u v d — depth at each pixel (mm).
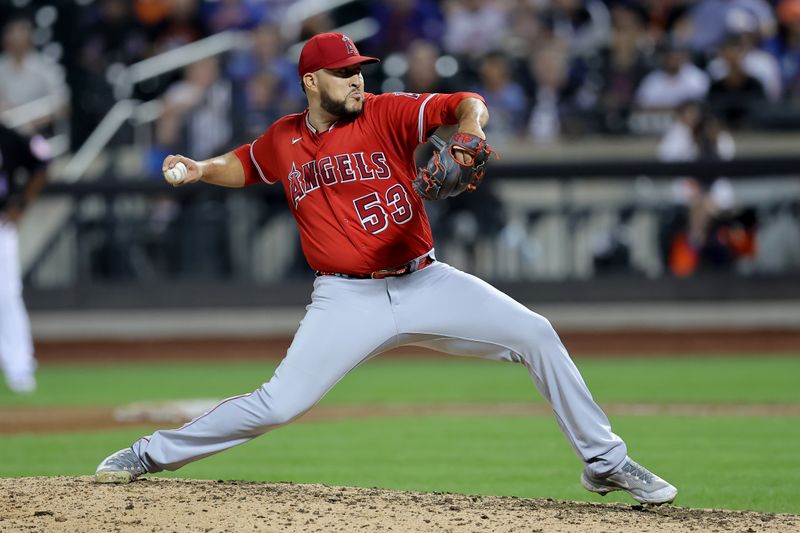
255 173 19000
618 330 52750
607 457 17516
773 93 55625
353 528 15828
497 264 51406
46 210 54250
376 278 17672
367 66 56781
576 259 52000
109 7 60375
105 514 16453
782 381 42812
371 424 33344
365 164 17391
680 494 21562
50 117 55031
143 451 18500
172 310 53656
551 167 51625
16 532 15516
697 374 45562
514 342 17484
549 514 17094
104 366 52281
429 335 17750
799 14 58281
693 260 52000
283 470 24828
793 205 51125
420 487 22391
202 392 40812
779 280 51500
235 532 15547
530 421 33719
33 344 54750
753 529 16375
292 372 17641
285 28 58719
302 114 18281
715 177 50625
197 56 56250
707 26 58625
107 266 53906
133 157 55188
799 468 24828
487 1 59469
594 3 59469
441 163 16281
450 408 37406
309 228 17828
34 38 60219
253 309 53219
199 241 53406
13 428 31906
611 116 54438
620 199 52656
